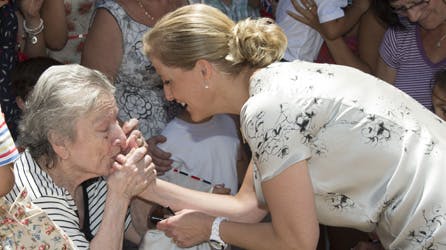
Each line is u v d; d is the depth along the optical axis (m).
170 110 5.84
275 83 3.79
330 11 6.34
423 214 3.83
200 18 3.93
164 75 4.04
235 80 3.99
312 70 3.93
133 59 5.59
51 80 3.83
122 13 5.52
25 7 5.73
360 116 3.81
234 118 5.63
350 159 3.82
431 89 5.71
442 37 5.76
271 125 3.68
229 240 4.30
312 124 3.73
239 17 6.47
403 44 5.95
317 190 3.92
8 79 5.30
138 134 4.27
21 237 3.67
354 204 3.96
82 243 3.97
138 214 4.77
